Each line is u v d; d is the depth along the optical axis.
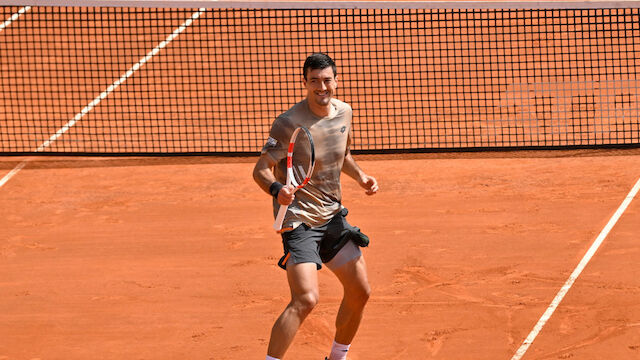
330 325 23.98
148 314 25.22
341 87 60.97
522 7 45.44
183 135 52.28
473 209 35.22
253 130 53.03
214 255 30.41
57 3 44.69
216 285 27.41
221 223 34.28
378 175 41.56
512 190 38.03
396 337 23.03
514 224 32.94
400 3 45.31
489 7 45.69
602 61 61.62
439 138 50.59
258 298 26.25
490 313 24.42
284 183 19.77
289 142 18.80
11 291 27.36
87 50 67.69
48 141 51.25
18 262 30.22
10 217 36.03
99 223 34.78
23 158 46.69
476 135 50.75
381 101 56.84
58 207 37.38
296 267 18.70
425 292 26.23
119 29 71.38
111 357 22.36
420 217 34.25
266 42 68.12
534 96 57.38
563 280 26.81
